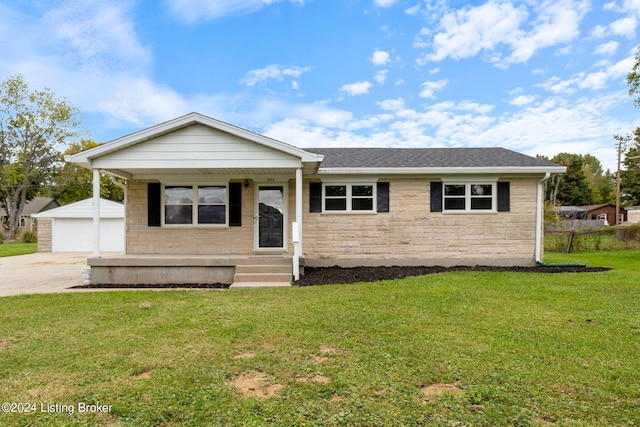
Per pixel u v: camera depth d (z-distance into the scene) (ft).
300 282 28.25
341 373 11.24
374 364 11.91
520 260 36.50
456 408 9.23
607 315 17.85
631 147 131.13
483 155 40.40
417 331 15.28
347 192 36.58
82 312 18.86
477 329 15.60
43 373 11.39
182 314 18.29
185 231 36.22
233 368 11.68
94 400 9.68
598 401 9.68
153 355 12.79
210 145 29.63
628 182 134.82
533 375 11.10
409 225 36.58
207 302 21.02
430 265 36.40
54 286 28.55
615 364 12.00
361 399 9.69
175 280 29.89
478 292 23.17
